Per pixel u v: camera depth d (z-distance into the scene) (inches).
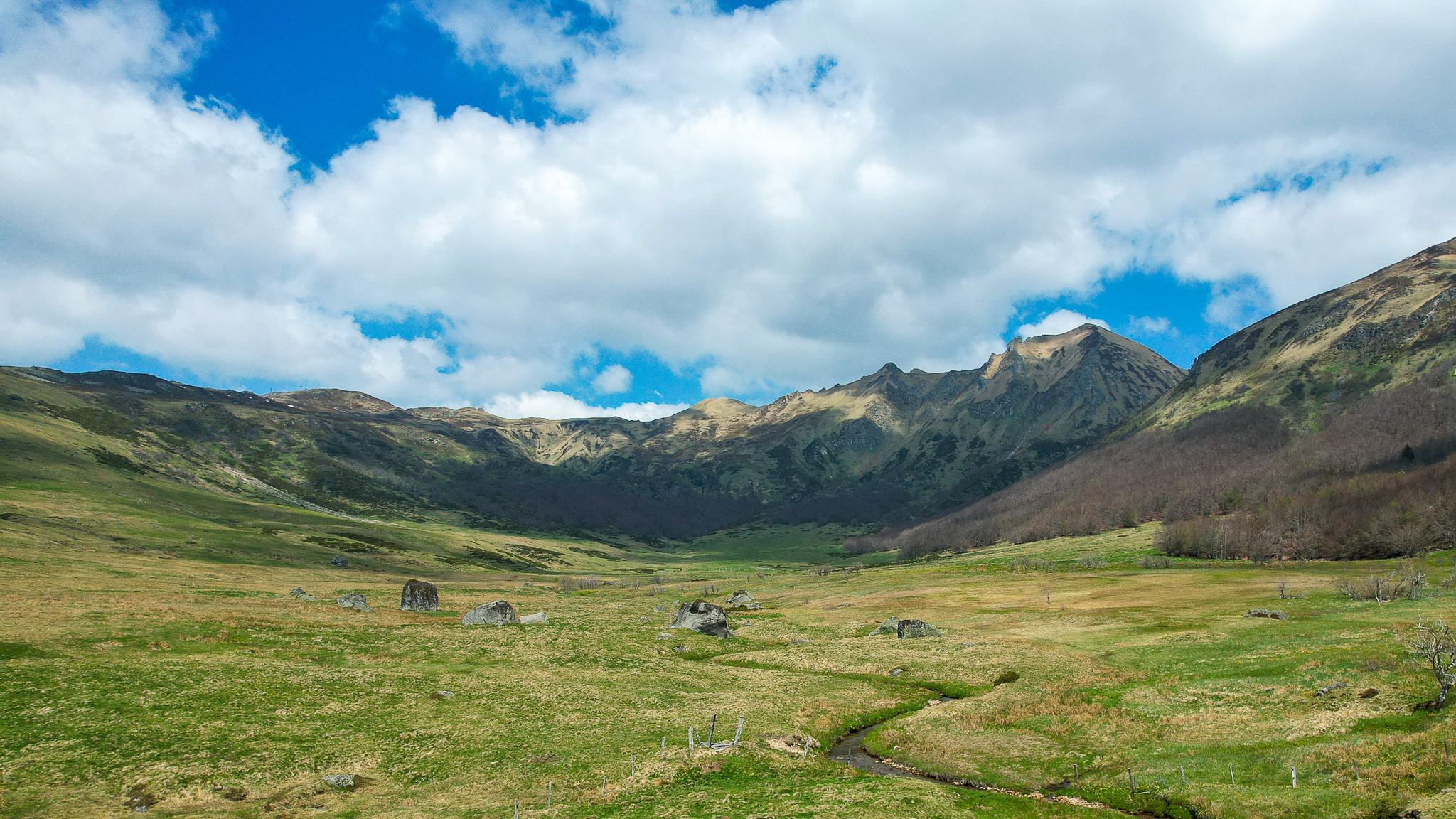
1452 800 1258.0
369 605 4010.8
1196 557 7859.3
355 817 1408.7
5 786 1409.9
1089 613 4200.3
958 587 6338.6
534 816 1414.9
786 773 1664.6
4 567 4005.9
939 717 2356.1
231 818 1368.1
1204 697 2215.8
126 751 1609.3
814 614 4911.4
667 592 7322.8
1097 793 1700.3
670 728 2073.1
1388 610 3085.6
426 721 2023.9
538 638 3368.6
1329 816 1352.1
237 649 2568.9
